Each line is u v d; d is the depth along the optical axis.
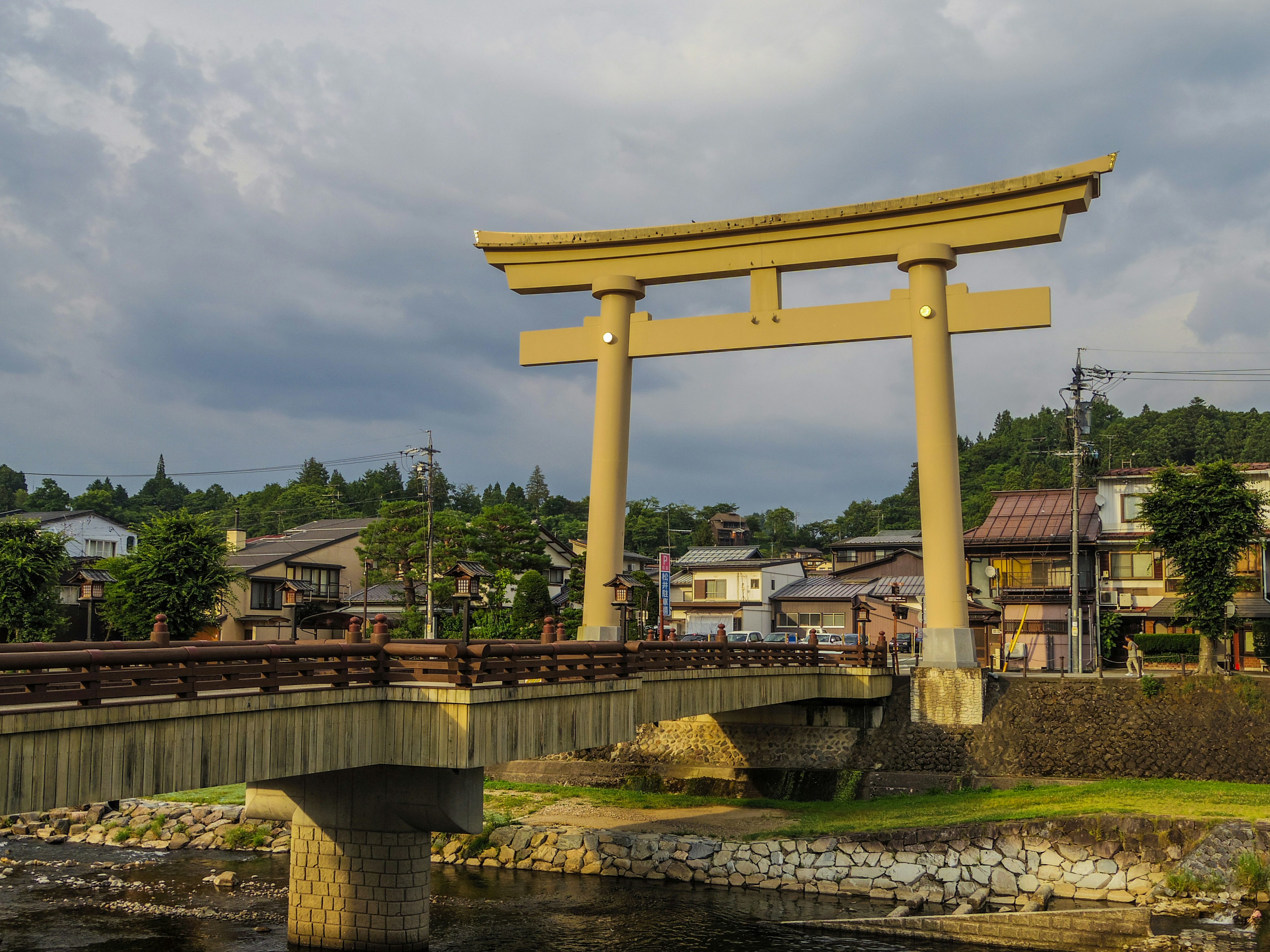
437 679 19.19
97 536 69.88
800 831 29.95
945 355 35.28
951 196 34.88
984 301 35.19
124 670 14.60
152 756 14.77
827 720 36.59
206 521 47.38
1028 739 34.38
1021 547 51.66
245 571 59.19
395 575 59.34
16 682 13.25
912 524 118.19
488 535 61.53
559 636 22.81
